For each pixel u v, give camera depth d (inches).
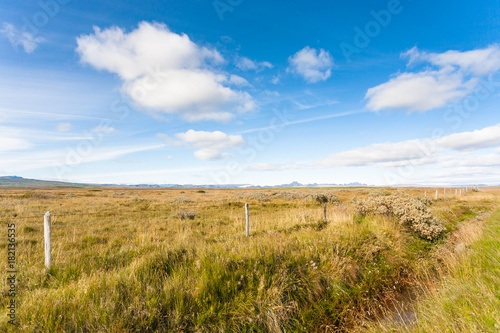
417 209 383.6
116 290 148.7
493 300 128.6
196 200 1081.4
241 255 201.6
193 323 135.2
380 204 428.5
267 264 193.6
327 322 162.9
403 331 130.0
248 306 151.8
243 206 799.1
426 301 158.9
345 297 186.5
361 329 150.3
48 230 198.2
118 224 452.8
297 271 196.2
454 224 453.4
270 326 144.6
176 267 195.6
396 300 189.3
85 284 153.8
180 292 149.7
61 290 148.8
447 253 267.7
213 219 517.7
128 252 252.5
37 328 115.3
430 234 331.9
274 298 161.0
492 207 659.4
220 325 137.1
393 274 230.8
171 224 451.5
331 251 233.0
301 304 172.2
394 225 349.1
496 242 236.1
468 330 109.0
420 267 244.5
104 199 1044.5
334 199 968.9
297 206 818.2
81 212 598.5
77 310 127.9
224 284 165.0
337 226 342.3
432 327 123.4
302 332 152.1
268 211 677.9
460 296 149.6
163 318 134.6
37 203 764.0
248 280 171.2
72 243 304.8
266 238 270.5
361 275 221.3
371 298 190.9
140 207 726.5
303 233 303.6
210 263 189.2
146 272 180.9
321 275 199.8
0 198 858.8
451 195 1262.3
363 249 258.1
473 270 188.9
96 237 340.8
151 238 328.8
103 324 118.0
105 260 226.4
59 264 202.8
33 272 188.1
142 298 143.4
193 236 346.0
